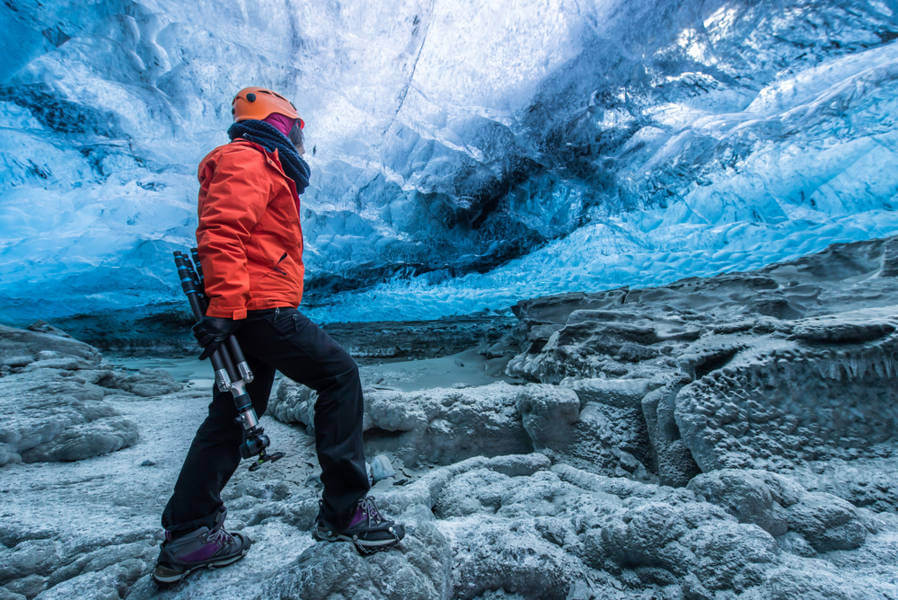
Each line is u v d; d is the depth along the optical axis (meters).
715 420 2.44
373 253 18.42
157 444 3.50
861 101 12.64
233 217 1.28
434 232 18.62
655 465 2.84
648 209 16.61
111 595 1.49
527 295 13.41
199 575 1.51
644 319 4.84
